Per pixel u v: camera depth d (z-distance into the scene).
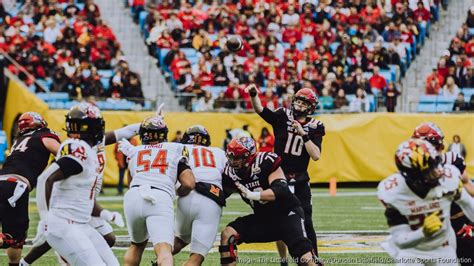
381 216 51.22
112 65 81.56
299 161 31.09
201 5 87.44
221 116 72.88
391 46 83.38
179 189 27.17
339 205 58.50
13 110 71.44
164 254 25.39
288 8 86.69
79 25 82.69
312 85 77.06
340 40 84.88
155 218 25.86
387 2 88.81
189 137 28.89
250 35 83.31
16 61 78.44
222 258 26.75
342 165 72.81
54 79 76.75
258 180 26.83
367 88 77.56
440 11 91.50
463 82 80.88
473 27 89.75
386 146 73.06
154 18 85.12
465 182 24.67
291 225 26.59
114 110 72.31
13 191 28.59
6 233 28.84
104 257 24.19
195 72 79.75
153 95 81.88
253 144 26.91
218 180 27.50
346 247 37.69
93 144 24.31
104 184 72.12
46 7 85.88
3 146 66.19
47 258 34.84
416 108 77.88
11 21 81.81
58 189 23.69
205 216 27.05
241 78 77.19
